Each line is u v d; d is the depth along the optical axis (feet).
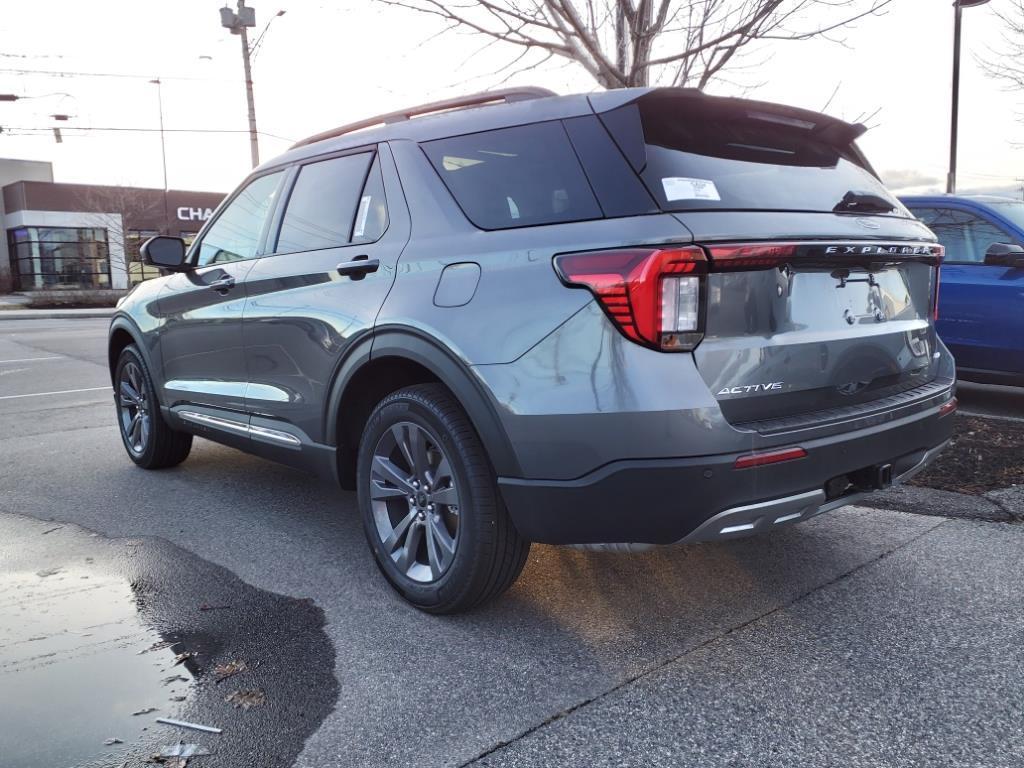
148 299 15.30
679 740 6.97
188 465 16.93
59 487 15.23
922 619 9.15
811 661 8.25
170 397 14.84
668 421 7.28
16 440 19.66
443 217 9.44
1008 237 19.65
